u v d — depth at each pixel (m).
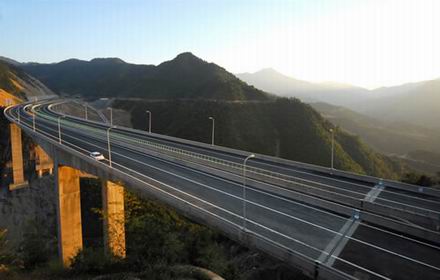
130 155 51.22
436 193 36.75
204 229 31.30
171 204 30.92
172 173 41.69
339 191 38.34
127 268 22.98
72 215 46.84
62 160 48.16
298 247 23.55
